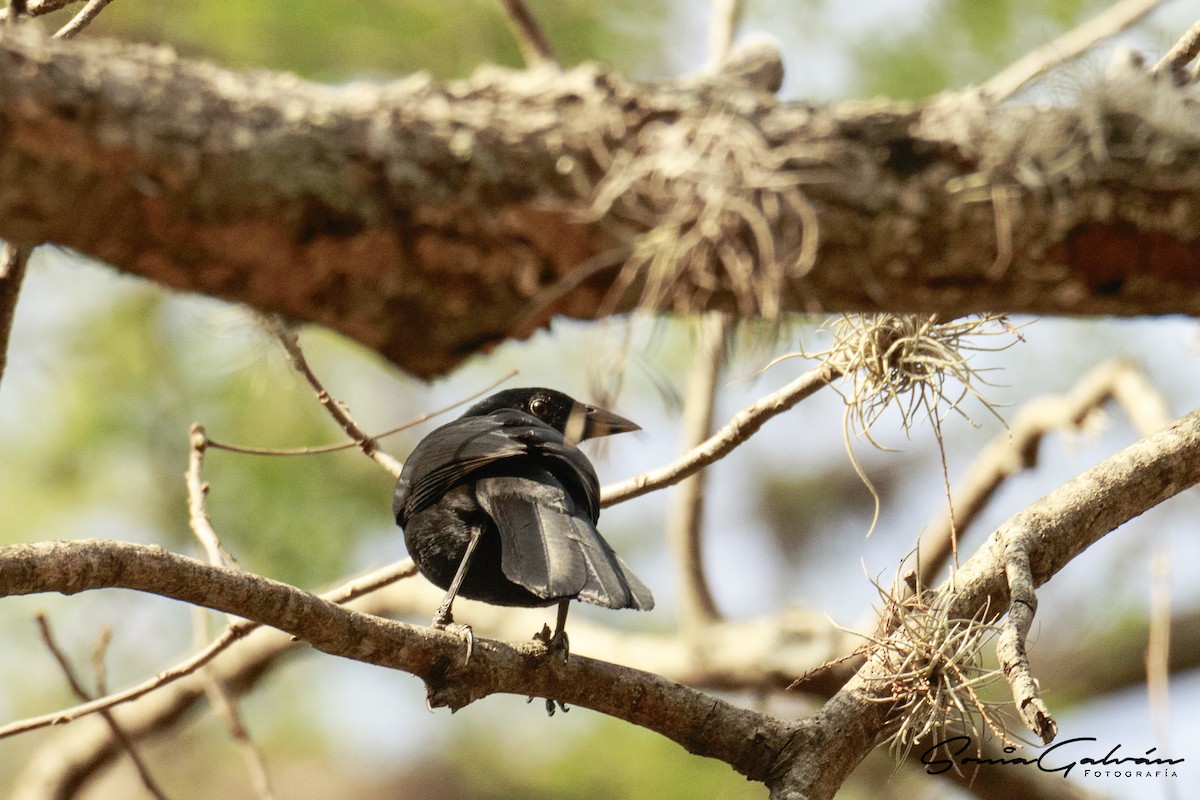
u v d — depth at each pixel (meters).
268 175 4.18
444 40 12.77
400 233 4.35
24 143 3.98
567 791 15.70
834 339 7.61
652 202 4.52
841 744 7.24
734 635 13.84
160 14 12.59
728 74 4.87
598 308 4.60
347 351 14.49
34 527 13.40
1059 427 12.71
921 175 4.54
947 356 7.29
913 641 6.92
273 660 14.52
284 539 13.65
